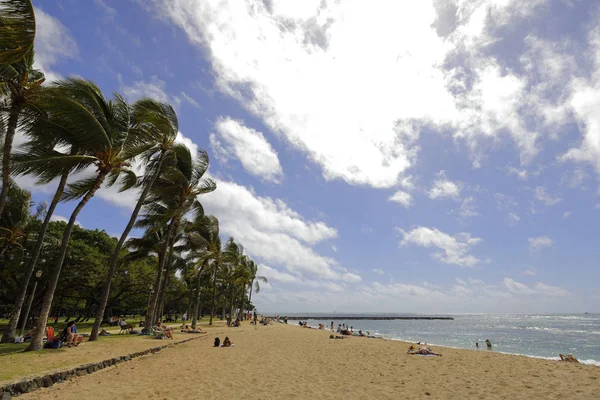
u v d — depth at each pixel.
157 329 22.47
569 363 14.57
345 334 36.09
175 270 36.72
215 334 28.52
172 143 19.50
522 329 65.56
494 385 9.75
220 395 8.15
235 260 46.72
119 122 15.69
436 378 10.86
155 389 8.52
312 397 8.20
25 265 27.27
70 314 54.34
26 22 9.07
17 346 13.66
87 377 9.44
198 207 27.08
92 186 14.84
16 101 12.55
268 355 16.16
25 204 22.16
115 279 35.34
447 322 115.25
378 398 8.21
